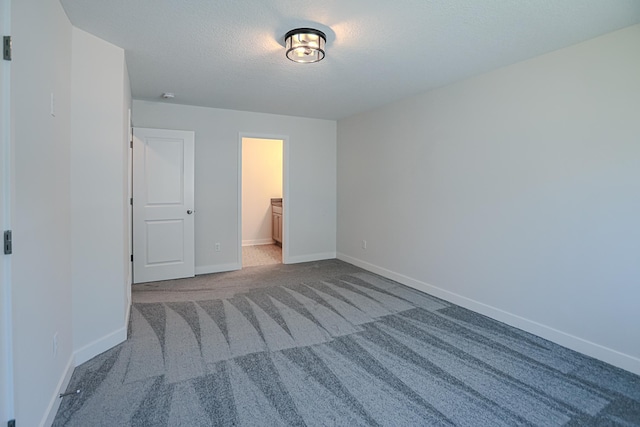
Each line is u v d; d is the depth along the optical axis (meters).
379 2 1.95
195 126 4.57
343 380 2.15
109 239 2.49
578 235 2.52
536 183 2.77
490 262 3.16
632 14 2.06
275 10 2.04
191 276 4.52
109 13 2.07
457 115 3.45
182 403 1.90
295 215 5.37
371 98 4.09
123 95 2.62
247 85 3.58
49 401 1.71
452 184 3.53
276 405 1.89
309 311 3.32
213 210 4.75
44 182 1.67
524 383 2.13
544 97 2.69
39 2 1.62
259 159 7.09
